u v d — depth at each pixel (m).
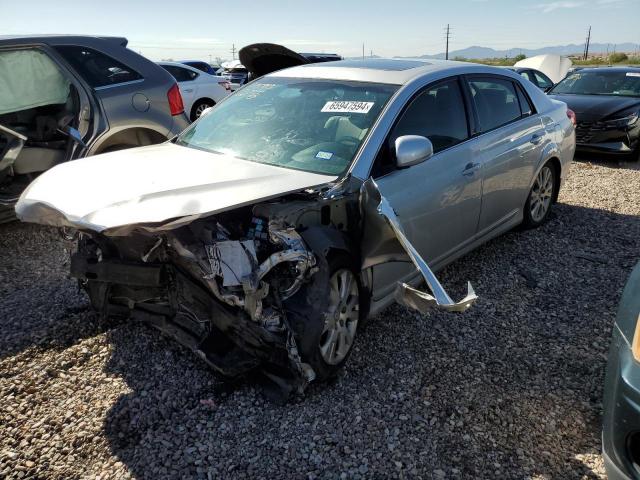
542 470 2.43
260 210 2.75
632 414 1.93
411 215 3.38
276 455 2.47
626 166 8.96
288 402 2.82
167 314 2.98
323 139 3.40
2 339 3.35
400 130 3.43
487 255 4.88
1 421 2.65
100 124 4.95
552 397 2.93
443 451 2.53
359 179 3.06
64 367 3.09
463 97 4.08
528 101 5.01
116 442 2.53
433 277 2.70
